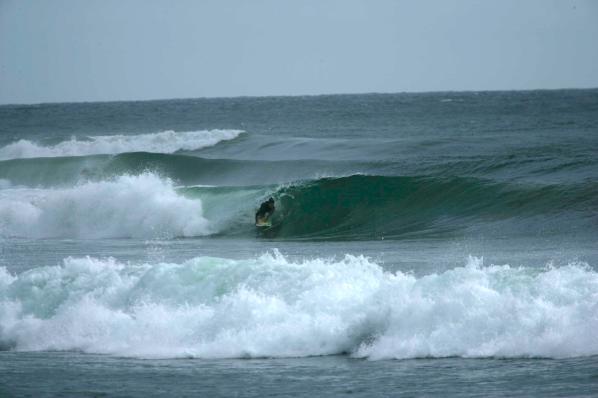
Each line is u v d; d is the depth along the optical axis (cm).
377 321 4512
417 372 3984
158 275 5275
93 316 5028
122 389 3891
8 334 5056
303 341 4516
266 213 9962
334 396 3684
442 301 4441
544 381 3725
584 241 7469
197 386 3903
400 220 9600
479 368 3988
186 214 10169
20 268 7269
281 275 5075
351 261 5284
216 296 5050
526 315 4284
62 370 4278
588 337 4116
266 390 3806
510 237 8044
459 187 9794
